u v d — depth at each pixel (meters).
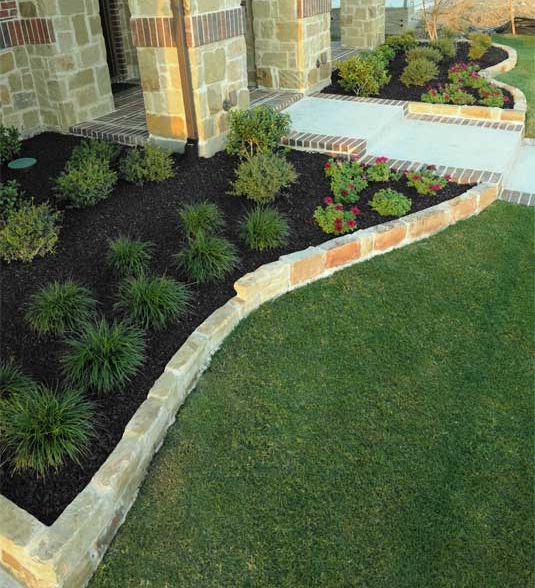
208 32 6.43
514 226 5.96
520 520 3.24
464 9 18.80
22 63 7.44
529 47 13.87
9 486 3.18
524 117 8.45
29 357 4.00
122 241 4.95
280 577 2.99
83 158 6.28
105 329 3.98
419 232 5.71
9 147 6.86
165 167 6.30
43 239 4.86
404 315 4.77
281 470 3.51
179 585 2.96
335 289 5.04
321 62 9.60
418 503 3.33
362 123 7.90
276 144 6.89
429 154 7.30
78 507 2.98
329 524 3.22
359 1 12.09
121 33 10.13
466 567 3.02
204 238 5.04
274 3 8.69
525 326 4.66
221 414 3.85
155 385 3.74
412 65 10.02
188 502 3.33
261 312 4.71
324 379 4.14
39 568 2.74
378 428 3.79
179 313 4.44
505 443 3.69
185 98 6.53
